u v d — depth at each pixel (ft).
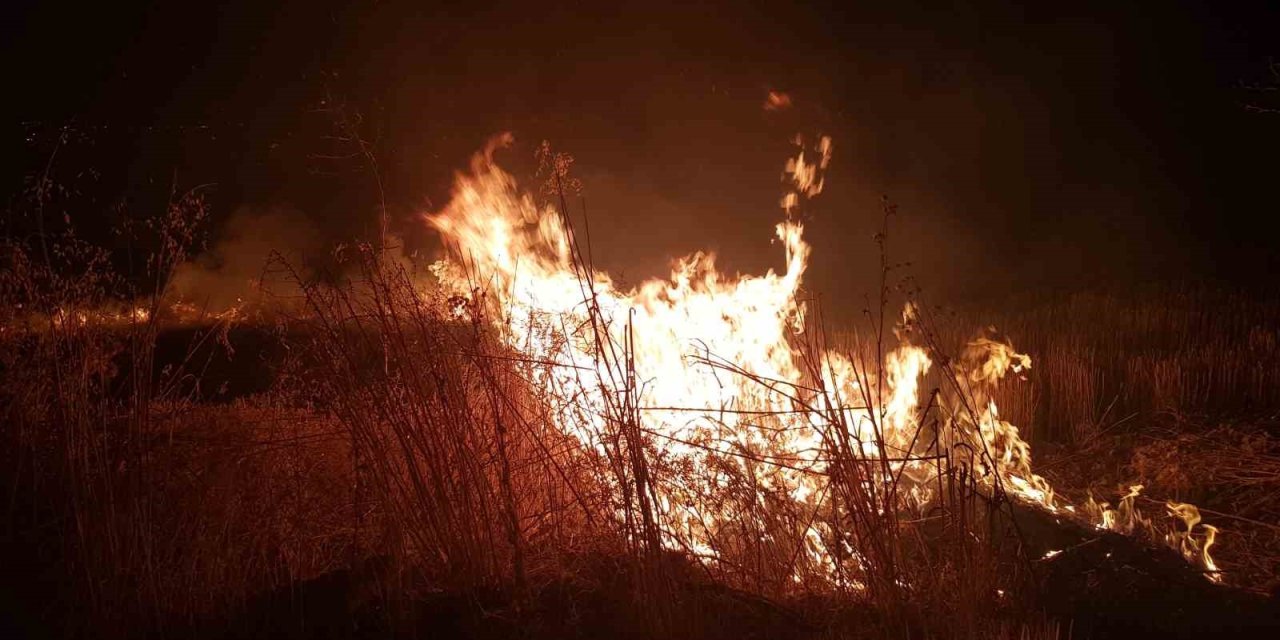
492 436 15.93
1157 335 34.22
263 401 20.97
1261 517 20.63
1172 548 17.90
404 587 14.28
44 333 16.85
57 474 16.14
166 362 33.24
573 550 15.29
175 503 15.97
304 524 16.05
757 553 15.38
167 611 14.07
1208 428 25.66
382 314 15.71
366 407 15.51
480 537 14.61
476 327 15.79
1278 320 36.42
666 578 13.92
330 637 13.44
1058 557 16.28
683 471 15.65
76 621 13.89
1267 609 15.40
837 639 13.70
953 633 13.74
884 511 14.92
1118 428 26.35
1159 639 14.38
